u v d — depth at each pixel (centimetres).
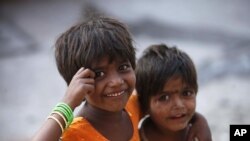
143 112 254
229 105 595
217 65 682
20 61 757
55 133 184
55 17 877
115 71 200
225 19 825
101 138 208
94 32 200
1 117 612
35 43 806
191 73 245
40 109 628
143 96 251
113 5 887
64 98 191
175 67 241
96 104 204
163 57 246
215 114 576
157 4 890
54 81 697
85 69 195
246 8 853
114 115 215
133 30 806
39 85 687
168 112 245
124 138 220
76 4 907
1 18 882
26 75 717
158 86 243
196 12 854
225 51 723
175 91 243
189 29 802
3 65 748
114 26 207
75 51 200
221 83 644
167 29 806
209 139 261
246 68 672
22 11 903
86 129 206
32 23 864
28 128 587
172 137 257
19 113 620
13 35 830
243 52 714
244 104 595
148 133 257
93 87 194
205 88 635
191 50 731
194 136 261
